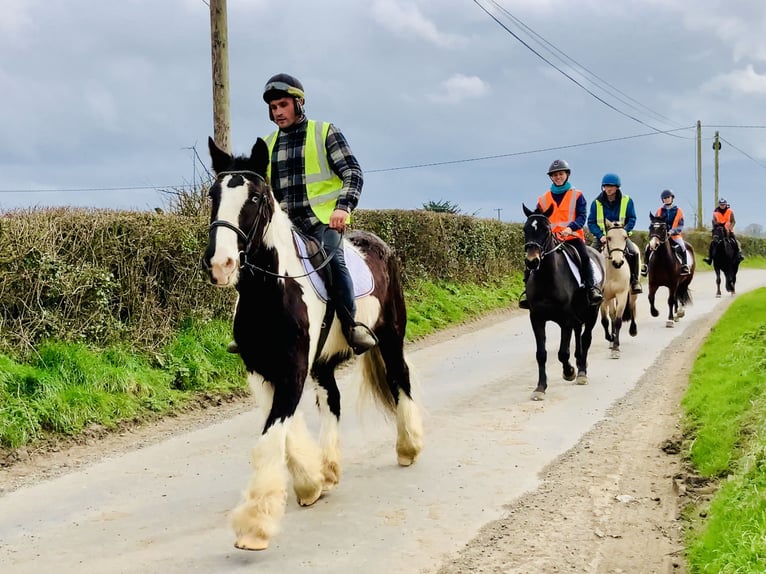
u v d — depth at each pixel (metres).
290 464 4.78
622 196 10.58
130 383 7.52
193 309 9.14
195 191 10.25
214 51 10.53
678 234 14.40
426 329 13.06
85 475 5.68
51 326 7.39
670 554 4.09
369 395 5.92
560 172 8.84
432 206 23.16
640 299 18.59
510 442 6.41
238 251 3.88
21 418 6.27
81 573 3.99
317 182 4.96
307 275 4.48
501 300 17.61
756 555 3.46
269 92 4.85
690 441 6.03
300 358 4.33
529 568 3.97
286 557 4.15
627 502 4.91
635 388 8.48
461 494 5.13
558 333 13.27
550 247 8.16
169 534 4.52
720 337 10.74
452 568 4.00
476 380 9.16
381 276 5.52
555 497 5.04
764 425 5.27
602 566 3.98
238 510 4.05
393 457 6.03
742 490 4.36
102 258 7.88
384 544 4.32
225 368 8.72
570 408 7.61
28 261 7.15
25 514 4.87
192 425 7.19
